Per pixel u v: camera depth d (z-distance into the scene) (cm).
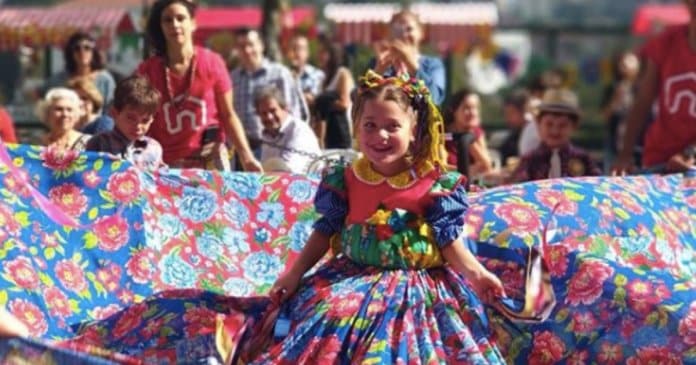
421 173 927
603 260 1008
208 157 1326
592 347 993
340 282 919
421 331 896
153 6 1311
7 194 1009
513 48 4447
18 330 866
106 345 978
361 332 894
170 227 1070
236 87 1778
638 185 1119
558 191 1072
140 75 1257
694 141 1427
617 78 3291
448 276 931
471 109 1694
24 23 2241
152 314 984
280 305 935
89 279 1024
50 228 1018
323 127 1738
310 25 2798
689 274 1091
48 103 1442
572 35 4331
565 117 1502
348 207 939
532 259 931
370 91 920
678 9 3784
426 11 2750
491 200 1058
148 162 1190
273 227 1090
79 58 1791
